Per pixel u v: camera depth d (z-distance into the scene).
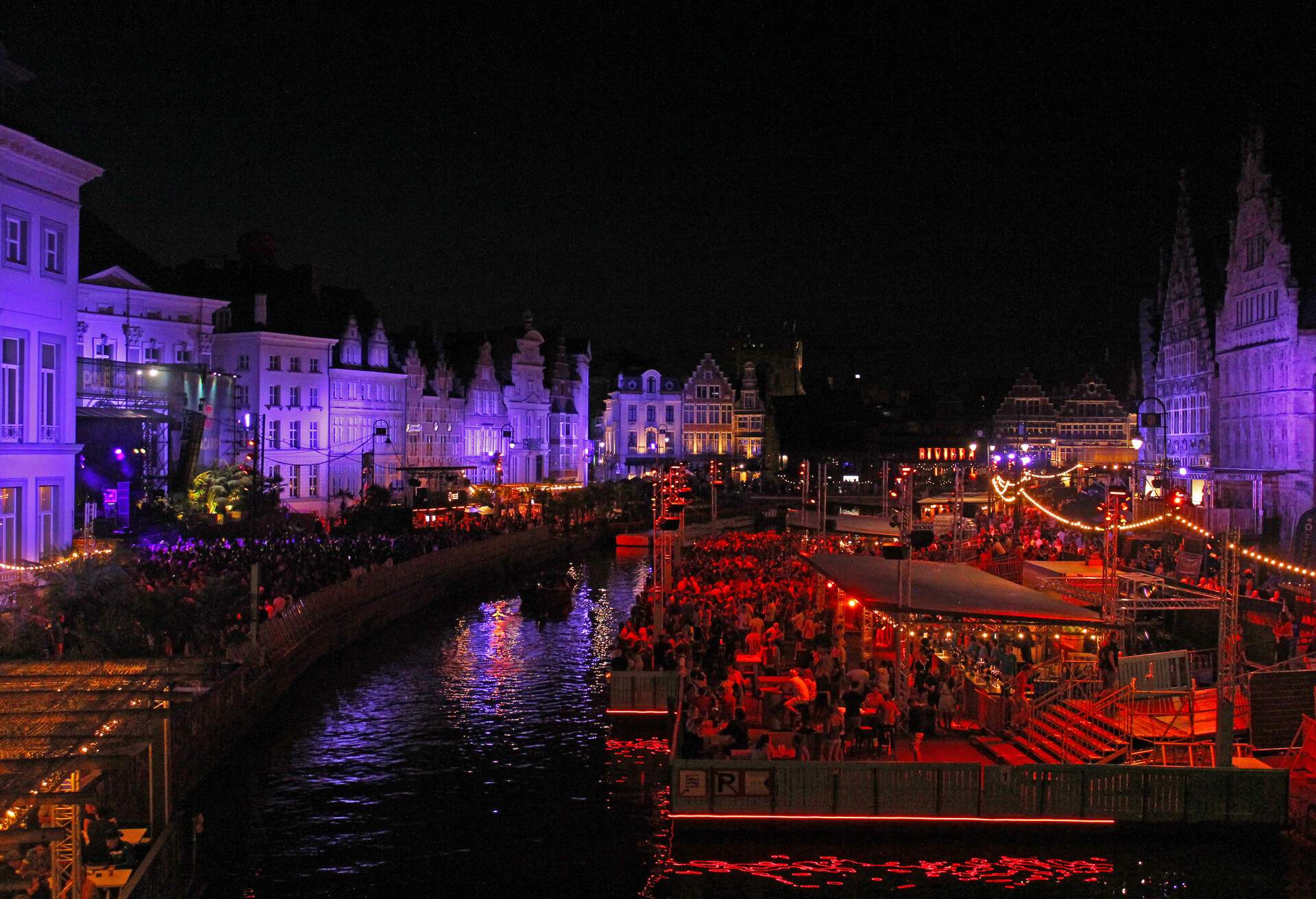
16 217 35.12
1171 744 25.64
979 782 24.25
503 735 34.38
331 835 26.12
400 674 42.91
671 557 60.81
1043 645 34.66
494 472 105.75
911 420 142.38
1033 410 119.94
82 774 19.89
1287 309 62.00
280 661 36.25
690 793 24.55
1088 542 53.78
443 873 23.98
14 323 34.84
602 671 43.88
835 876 22.86
